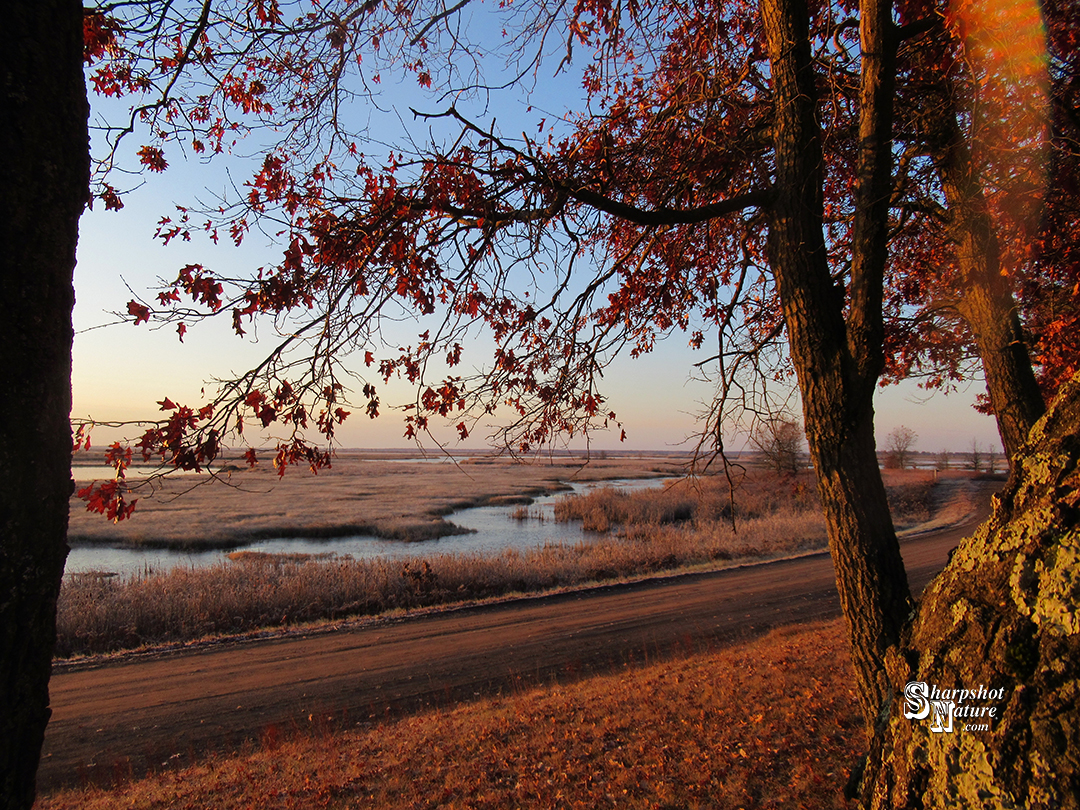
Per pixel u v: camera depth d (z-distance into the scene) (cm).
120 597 1263
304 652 1032
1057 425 158
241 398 273
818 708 580
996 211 449
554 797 469
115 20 331
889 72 304
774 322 536
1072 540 140
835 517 312
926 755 158
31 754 140
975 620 154
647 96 499
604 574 1719
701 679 732
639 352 519
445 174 347
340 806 488
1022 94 383
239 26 362
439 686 859
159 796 532
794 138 333
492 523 3438
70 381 154
